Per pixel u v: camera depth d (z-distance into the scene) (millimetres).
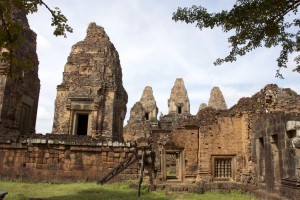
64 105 26656
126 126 42156
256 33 5785
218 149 17703
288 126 11438
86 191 14367
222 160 17875
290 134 11617
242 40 6027
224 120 18109
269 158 13586
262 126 14734
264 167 14828
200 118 18359
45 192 13828
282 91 17016
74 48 28844
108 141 18531
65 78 27547
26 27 23016
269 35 5695
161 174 17469
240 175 17172
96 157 18297
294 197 10922
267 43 6281
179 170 17844
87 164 18141
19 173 17719
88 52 28422
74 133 26000
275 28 5512
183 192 15023
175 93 48562
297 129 11148
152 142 18031
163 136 18094
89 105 26234
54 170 17906
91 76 27219
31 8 5980
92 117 26000
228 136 17875
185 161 17734
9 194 12242
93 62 27797
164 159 17703
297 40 6145
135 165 18031
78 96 26219
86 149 18266
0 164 17797
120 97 29781
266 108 17047
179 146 17828
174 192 14883
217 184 16016
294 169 11086
